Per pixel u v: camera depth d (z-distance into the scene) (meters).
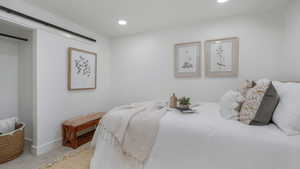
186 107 1.76
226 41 2.38
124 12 2.23
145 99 3.11
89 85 2.92
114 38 3.43
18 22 1.82
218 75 2.45
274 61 2.13
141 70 3.14
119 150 1.52
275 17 2.12
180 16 2.36
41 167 1.78
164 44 2.90
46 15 2.16
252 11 2.18
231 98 1.49
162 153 1.33
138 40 3.16
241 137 1.09
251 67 2.26
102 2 1.95
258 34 2.21
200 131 1.22
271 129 1.12
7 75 2.46
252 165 1.03
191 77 2.67
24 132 2.30
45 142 2.18
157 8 2.11
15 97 2.58
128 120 1.51
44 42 2.13
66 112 2.50
